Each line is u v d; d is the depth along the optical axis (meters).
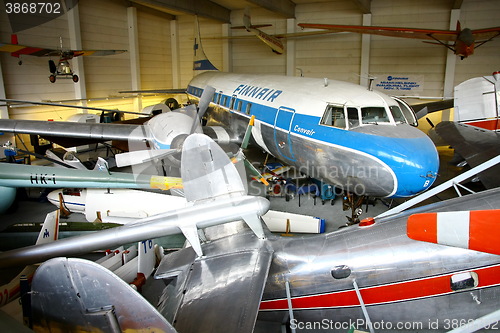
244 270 4.37
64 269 2.96
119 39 18.77
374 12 17.70
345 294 4.46
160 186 8.80
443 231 2.20
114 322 3.07
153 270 6.56
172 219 4.63
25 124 10.71
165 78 22.94
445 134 10.12
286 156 9.19
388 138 6.93
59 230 7.17
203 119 14.27
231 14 21.55
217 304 3.81
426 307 4.24
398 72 17.77
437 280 4.10
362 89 8.27
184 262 4.95
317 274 4.56
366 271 4.37
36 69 14.38
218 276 4.34
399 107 7.93
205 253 4.94
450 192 9.98
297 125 8.36
